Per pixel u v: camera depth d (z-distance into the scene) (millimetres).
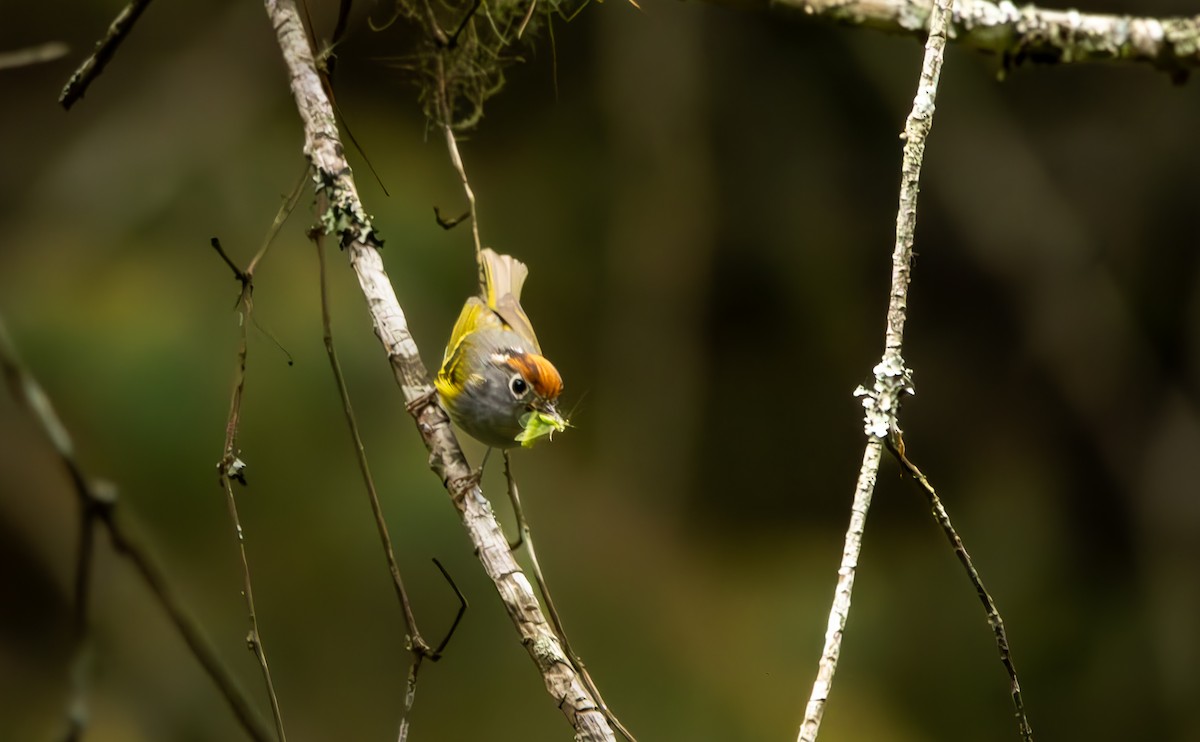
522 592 4344
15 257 12406
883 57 15109
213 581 11031
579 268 15070
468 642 11539
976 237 15875
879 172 15766
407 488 11672
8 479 10984
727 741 12125
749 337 15969
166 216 12836
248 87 13656
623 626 12977
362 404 11844
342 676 11078
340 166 4668
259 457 11414
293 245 12523
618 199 15141
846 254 15977
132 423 11133
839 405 15969
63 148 13148
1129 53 6000
